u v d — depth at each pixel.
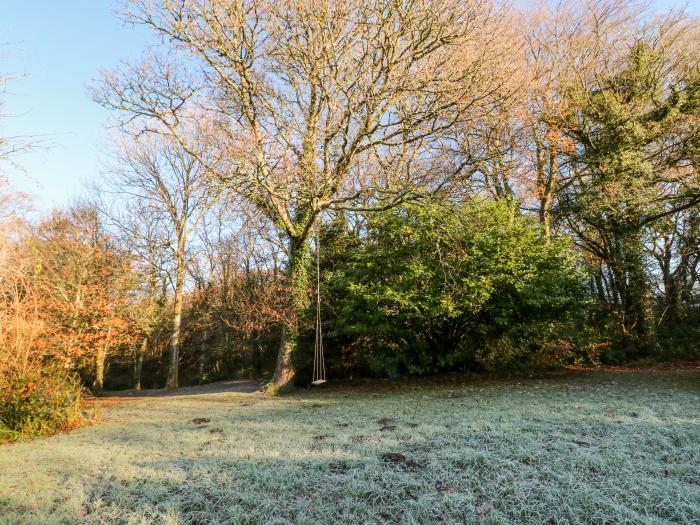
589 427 5.49
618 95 14.73
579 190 16.67
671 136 14.30
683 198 14.63
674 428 5.24
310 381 14.82
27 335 8.01
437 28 10.08
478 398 8.62
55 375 8.37
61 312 14.88
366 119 10.70
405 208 11.73
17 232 11.92
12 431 7.03
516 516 3.29
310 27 10.31
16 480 4.51
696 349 15.13
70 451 5.66
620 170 14.63
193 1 9.68
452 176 12.15
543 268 11.56
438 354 12.20
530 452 4.53
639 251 16.86
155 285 20.48
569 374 12.43
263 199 10.99
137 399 14.05
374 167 14.19
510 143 12.58
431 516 3.34
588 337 13.26
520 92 11.32
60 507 3.74
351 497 3.69
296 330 12.97
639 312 16.28
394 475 4.07
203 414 9.05
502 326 11.46
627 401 7.38
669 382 9.95
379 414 7.40
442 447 4.91
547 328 11.75
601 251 18.69
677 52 14.05
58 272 16.42
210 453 5.18
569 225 18.00
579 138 15.66
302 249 13.06
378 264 11.78
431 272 10.74
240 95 11.12
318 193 10.62
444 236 10.80
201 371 25.47
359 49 10.93
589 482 3.77
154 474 4.46
